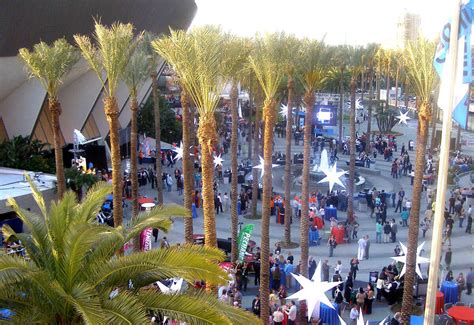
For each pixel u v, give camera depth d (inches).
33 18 1219.9
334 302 780.6
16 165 1316.4
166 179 1465.3
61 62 944.9
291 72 935.0
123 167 1702.8
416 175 735.1
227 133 2196.1
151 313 381.1
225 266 834.8
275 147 2102.6
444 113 434.3
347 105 3400.6
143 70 1048.2
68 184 1174.3
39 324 362.9
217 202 1301.7
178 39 632.4
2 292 354.9
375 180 1612.9
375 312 786.2
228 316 382.0
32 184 446.9
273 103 790.5
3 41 1215.6
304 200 848.9
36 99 1460.4
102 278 369.4
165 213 436.5
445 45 446.3
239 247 847.7
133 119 1061.1
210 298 389.1
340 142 2059.5
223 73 639.8
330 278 896.9
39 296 361.7
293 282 871.7
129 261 374.6
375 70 3422.7
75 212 407.5
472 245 1075.3
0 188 1134.4
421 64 720.3
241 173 1565.0
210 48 613.3
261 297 717.3
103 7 1412.4
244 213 1299.2
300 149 2065.7
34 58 930.7
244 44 766.5
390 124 2471.7
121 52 837.8
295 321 725.9
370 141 2140.7
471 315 666.2
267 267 720.3
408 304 729.0
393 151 2081.7
